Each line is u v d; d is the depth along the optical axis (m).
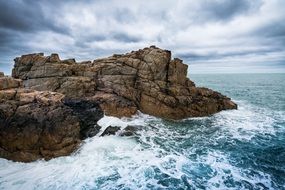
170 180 11.77
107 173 12.37
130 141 16.75
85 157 14.20
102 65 26.14
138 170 12.75
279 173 12.62
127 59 26.41
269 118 24.44
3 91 16.64
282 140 17.72
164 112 23.02
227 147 16.23
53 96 18.12
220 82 88.50
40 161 13.63
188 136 18.30
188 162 13.83
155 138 17.59
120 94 23.28
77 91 22.02
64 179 11.70
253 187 11.16
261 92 49.91
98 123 18.70
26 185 11.10
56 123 15.20
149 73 25.05
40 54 25.86
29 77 24.06
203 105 24.73
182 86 26.08
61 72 23.53
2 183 11.23
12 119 14.74
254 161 14.10
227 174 12.46
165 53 26.08
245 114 25.92
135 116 22.14
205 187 11.16
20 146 14.07
